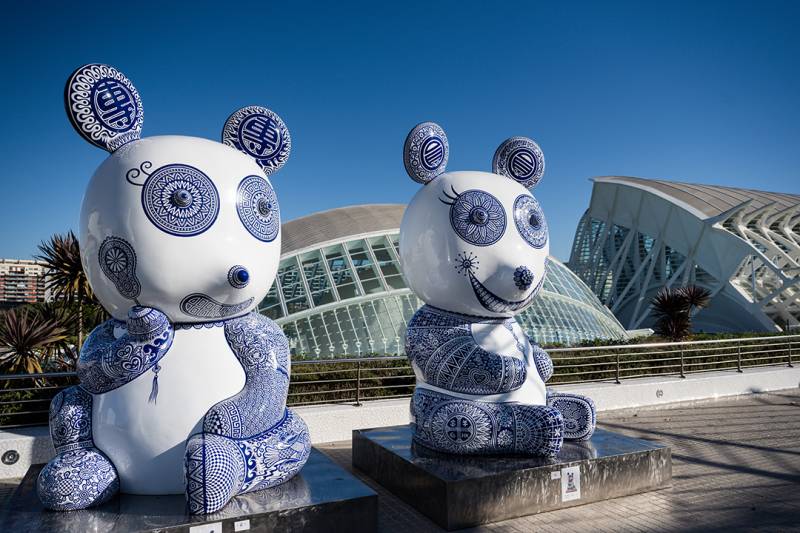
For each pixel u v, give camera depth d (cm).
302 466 482
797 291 3716
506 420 536
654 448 589
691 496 572
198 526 381
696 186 4703
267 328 461
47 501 395
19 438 662
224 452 397
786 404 1106
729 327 3972
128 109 450
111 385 421
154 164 414
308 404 895
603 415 1005
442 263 558
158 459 414
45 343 966
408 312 1656
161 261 404
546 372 620
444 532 482
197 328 437
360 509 434
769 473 655
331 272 1823
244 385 438
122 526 374
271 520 403
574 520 505
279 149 503
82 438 426
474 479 493
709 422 943
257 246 435
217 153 440
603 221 5147
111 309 444
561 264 2508
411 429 650
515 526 492
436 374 559
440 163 612
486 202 555
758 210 3897
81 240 438
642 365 1279
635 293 4659
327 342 1549
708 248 4088
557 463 531
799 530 490
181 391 417
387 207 2536
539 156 637
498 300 555
